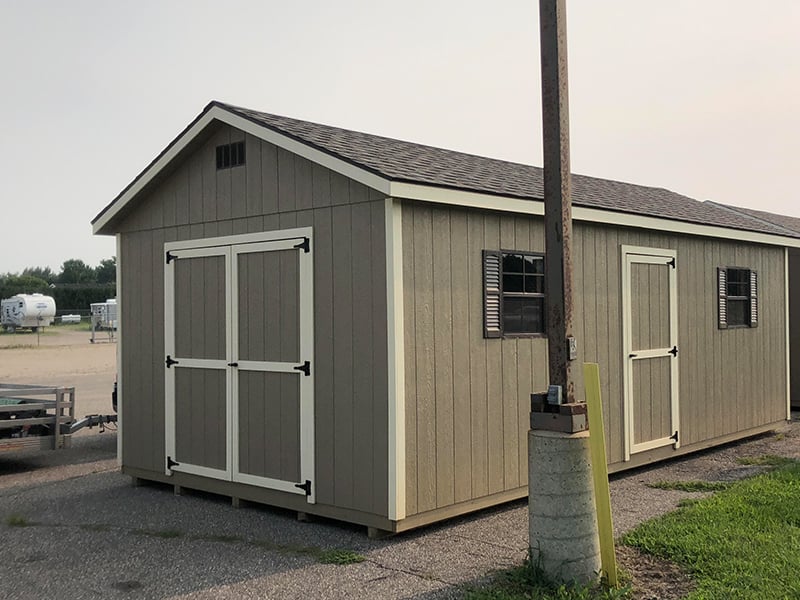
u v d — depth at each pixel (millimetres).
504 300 6977
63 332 47344
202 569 5324
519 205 6902
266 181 7008
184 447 7707
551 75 4750
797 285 13328
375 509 6062
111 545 5957
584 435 4648
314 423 6551
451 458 6395
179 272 7809
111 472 9062
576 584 4527
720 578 4680
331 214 6465
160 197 8039
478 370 6676
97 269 94000
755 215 13797
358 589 4840
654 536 5520
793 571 4738
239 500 7168
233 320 7258
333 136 7461
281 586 4941
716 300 9961
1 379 20266
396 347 5980
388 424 6000
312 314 6590
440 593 4707
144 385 8164
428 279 6270
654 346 8828
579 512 4602
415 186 6004
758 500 6539
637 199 9789
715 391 9828
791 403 13406
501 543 5793
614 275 8305
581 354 7836
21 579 5191
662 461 9086
